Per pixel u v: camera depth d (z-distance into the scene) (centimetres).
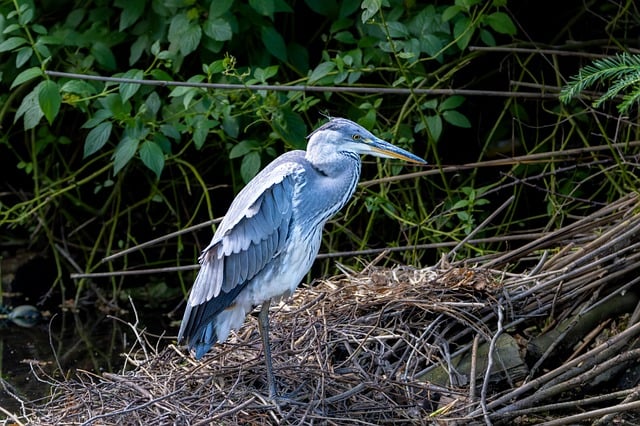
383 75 1320
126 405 820
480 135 1375
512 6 1380
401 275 1034
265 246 838
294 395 838
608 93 859
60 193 1306
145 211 1455
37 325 1273
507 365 923
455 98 1168
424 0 1301
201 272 848
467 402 852
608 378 943
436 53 1158
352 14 1318
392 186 1318
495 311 952
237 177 1362
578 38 1371
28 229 1468
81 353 1150
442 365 891
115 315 1312
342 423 804
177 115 1191
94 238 1460
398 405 837
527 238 1130
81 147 1434
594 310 985
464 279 971
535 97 1176
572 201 1217
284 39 1353
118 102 1162
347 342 907
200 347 851
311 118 1333
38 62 1307
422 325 941
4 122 1445
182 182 1359
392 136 1189
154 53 1159
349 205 1250
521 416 906
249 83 1136
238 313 852
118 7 1341
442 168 1160
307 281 1305
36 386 1031
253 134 1255
